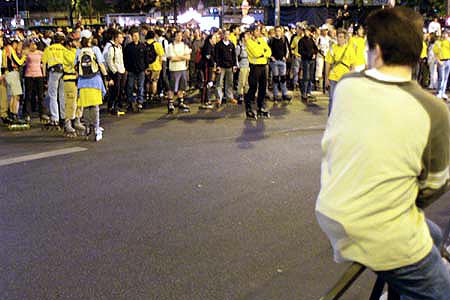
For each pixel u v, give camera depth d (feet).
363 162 6.99
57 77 36.42
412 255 7.12
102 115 43.37
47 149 30.76
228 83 47.73
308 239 17.17
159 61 48.47
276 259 15.67
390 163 6.90
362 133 7.02
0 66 37.91
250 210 19.97
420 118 6.91
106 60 42.11
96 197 21.63
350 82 7.41
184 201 21.04
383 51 7.27
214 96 53.47
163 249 16.44
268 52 40.50
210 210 19.98
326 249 16.38
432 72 57.16
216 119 40.81
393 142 6.89
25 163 27.37
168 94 44.09
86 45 32.37
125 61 44.01
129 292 13.78
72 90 34.09
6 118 39.17
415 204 7.50
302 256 15.88
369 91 7.16
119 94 43.93
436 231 8.74
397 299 8.37
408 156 6.90
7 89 38.40
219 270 14.97
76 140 33.30
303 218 19.11
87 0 138.10
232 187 22.88
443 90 51.42
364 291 13.60
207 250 16.34
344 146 7.16
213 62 46.24
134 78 44.88
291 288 13.88
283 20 78.43
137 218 19.19
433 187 7.29
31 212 19.92
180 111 44.93
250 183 23.49
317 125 38.04
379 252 7.11
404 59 7.20
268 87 55.98
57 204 20.80
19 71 38.55
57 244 16.93
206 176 24.64
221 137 33.86
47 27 105.70
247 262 15.47
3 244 16.96
